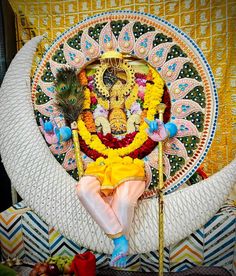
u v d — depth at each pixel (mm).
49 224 945
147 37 877
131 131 949
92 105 967
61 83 909
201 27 1154
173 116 881
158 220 864
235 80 1173
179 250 947
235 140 1195
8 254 1035
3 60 1177
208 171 1214
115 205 800
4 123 927
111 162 875
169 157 895
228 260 952
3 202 1230
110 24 899
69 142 959
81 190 782
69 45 932
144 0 1167
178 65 864
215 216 924
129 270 983
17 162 924
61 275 906
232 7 1116
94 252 979
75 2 1216
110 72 954
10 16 1245
